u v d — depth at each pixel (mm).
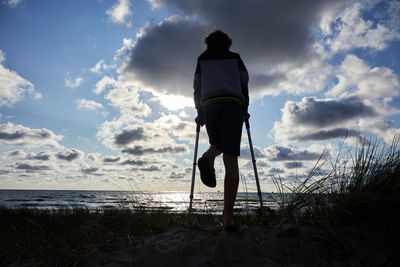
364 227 1854
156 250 1739
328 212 2131
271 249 1642
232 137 2064
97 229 2301
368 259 1520
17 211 6723
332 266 1469
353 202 2004
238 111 2170
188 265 1554
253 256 1577
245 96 2385
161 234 2117
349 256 1549
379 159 2275
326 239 1695
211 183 2172
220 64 2312
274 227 1988
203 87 2295
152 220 2541
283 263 1525
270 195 2506
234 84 2230
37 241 2402
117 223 2650
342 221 1988
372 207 1923
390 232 1770
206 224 2375
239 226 2061
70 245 2023
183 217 2562
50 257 1896
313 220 2029
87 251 1876
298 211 2299
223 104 2154
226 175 2016
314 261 1509
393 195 1917
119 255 1768
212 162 2219
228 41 2514
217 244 1739
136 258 1679
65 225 3258
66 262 1796
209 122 2207
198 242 1785
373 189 2070
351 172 2324
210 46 2516
